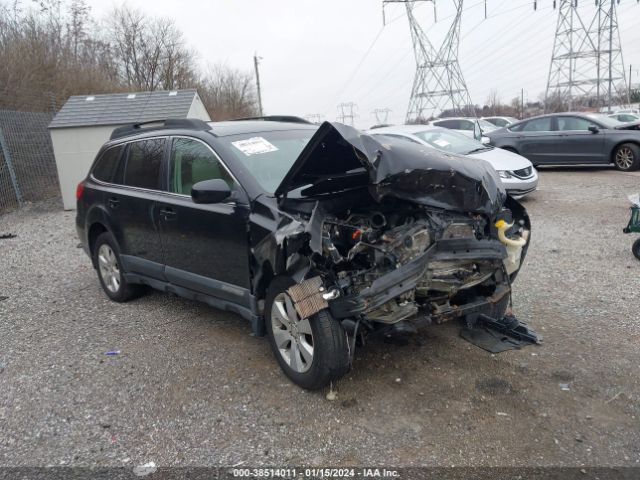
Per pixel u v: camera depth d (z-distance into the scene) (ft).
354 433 10.40
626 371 12.21
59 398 12.32
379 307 11.02
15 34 67.67
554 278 19.11
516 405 11.05
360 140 11.05
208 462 9.79
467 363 12.85
